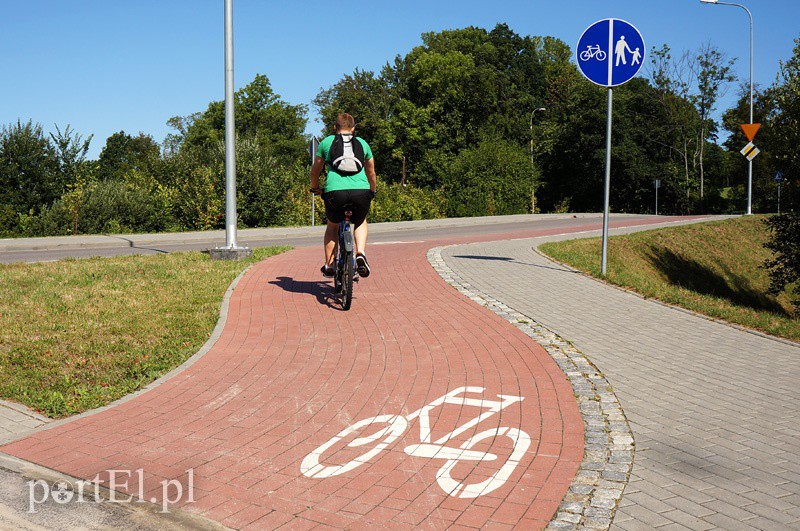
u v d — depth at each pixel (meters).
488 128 56.66
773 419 4.91
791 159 15.03
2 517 3.46
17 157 25.80
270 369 6.01
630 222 27.11
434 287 9.59
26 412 5.06
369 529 3.34
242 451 4.31
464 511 3.52
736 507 3.56
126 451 4.32
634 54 10.28
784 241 15.04
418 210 34.78
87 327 7.33
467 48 75.19
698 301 9.58
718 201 59.09
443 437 4.51
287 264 11.73
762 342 7.22
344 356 6.34
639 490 3.75
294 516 3.48
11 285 9.42
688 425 4.77
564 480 3.88
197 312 8.09
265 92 73.12
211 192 27.14
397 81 81.31
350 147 7.43
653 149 61.91
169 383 5.69
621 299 9.18
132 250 18.27
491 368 5.97
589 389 5.50
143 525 3.39
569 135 62.62
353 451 4.30
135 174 33.88
